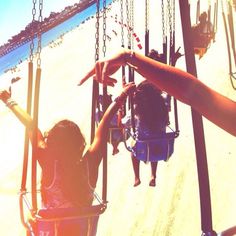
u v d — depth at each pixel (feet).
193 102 3.59
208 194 4.72
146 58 3.96
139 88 17.88
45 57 196.85
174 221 28.71
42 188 9.52
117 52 4.33
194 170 31.53
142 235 29.53
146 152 18.12
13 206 51.29
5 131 94.89
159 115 17.74
